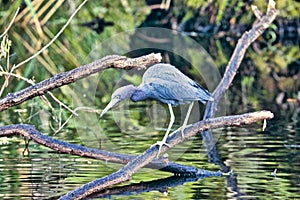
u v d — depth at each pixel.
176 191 8.30
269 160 9.61
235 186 8.44
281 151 10.11
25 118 12.77
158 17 22.75
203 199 7.95
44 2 18.84
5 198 7.96
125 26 20.12
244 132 11.57
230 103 14.77
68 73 7.45
